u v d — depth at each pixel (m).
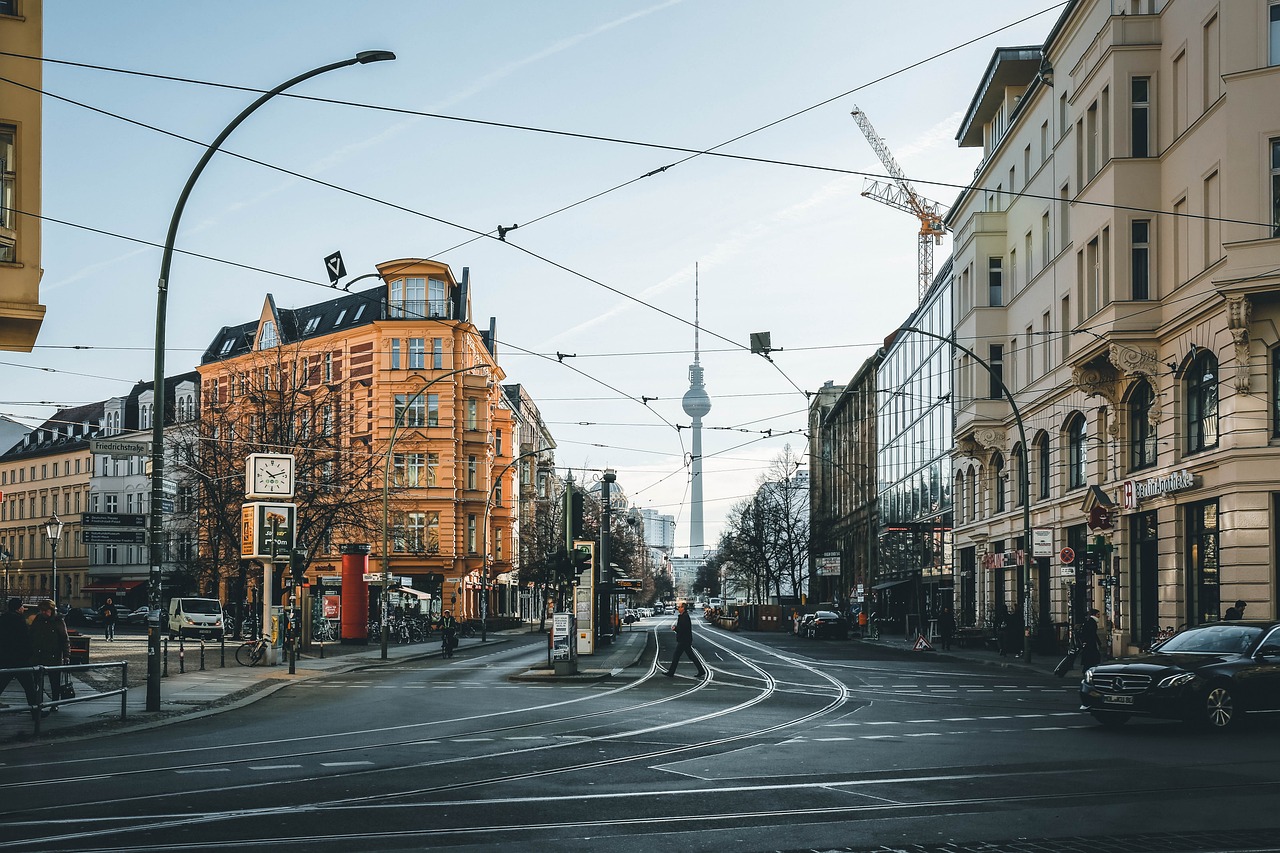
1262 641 18.25
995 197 52.81
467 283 79.44
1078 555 41.81
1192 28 32.38
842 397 100.69
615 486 115.12
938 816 10.28
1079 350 36.94
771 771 12.99
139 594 94.69
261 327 82.38
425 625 64.31
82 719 18.70
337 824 9.77
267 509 35.81
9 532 108.88
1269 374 28.92
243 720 19.30
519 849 8.81
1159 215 34.44
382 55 18.45
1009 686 27.95
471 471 78.88
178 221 20.55
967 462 56.31
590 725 18.05
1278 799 11.20
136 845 8.90
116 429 97.50
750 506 98.88
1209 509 31.31
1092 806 10.80
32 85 21.59
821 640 64.75
